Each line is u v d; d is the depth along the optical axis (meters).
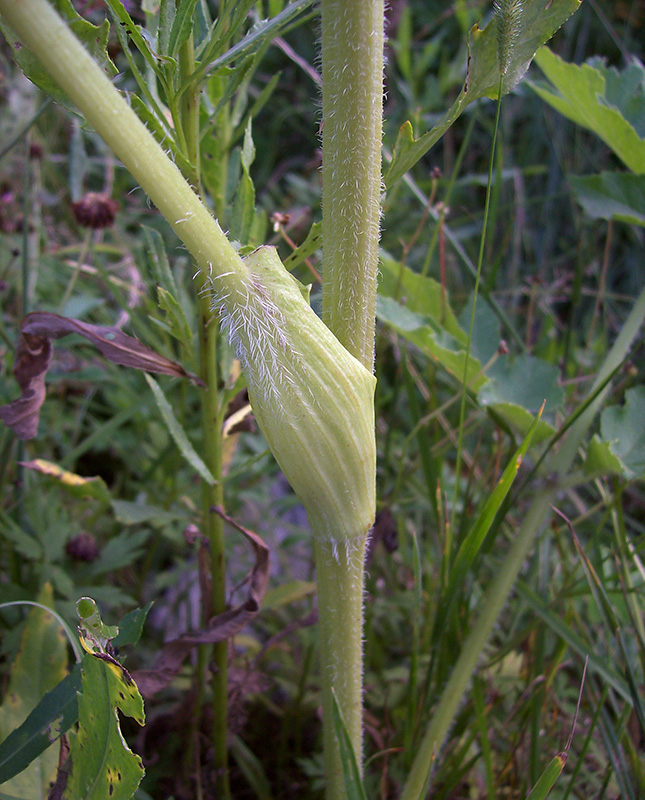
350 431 0.19
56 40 0.15
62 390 0.50
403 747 0.33
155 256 0.26
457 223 0.68
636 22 0.84
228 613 0.27
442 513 0.35
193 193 0.17
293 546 0.54
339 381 0.18
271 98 0.89
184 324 0.26
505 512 0.33
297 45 0.91
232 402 0.29
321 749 0.36
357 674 0.23
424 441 0.39
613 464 0.30
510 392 0.36
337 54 0.18
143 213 0.65
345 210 0.19
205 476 0.26
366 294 0.20
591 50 0.84
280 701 0.40
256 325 0.18
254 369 0.18
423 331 0.33
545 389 0.36
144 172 0.17
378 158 0.19
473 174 0.81
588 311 0.68
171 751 0.34
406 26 0.73
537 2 0.20
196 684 0.33
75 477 0.32
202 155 0.31
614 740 0.30
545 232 0.76
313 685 0.40
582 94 0.36
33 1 0.15
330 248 0.20
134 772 0.19
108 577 0.45
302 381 0.18
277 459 0.19
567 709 0.36
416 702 0.34
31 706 0.27
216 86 0.30
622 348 0.33
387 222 0.72
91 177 0.71
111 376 0.50
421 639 0.40
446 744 0.34
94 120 0.16
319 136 0.21
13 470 0.43
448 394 0.56
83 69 0.15
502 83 0.21
